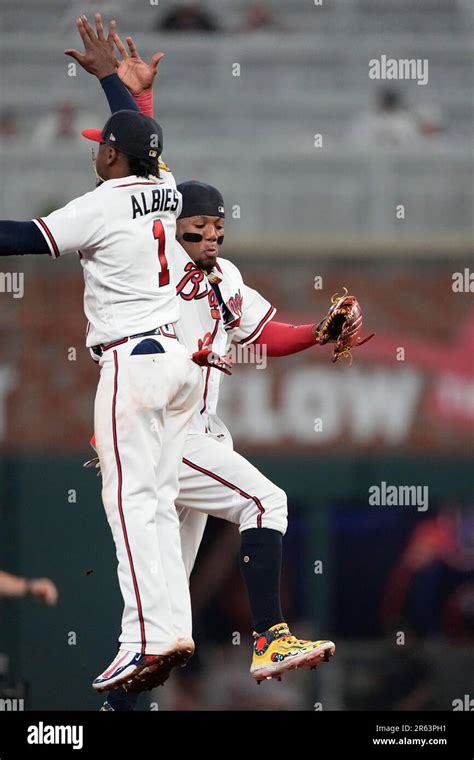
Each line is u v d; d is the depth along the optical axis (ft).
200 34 178.60
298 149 149.59
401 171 148.66
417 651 136.67
